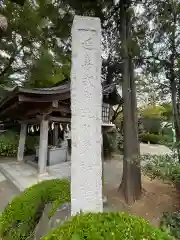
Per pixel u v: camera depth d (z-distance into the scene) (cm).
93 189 154
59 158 799
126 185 444
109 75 564
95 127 160
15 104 564
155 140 1370
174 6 407
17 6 694
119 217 96
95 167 157
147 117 1330
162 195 431
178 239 201
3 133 1033
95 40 166
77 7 406
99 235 80
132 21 458
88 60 163
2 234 153
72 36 166
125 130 472
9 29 744
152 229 89
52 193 189
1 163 774
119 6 464
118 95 662
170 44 458
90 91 162
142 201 421
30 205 167
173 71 473
